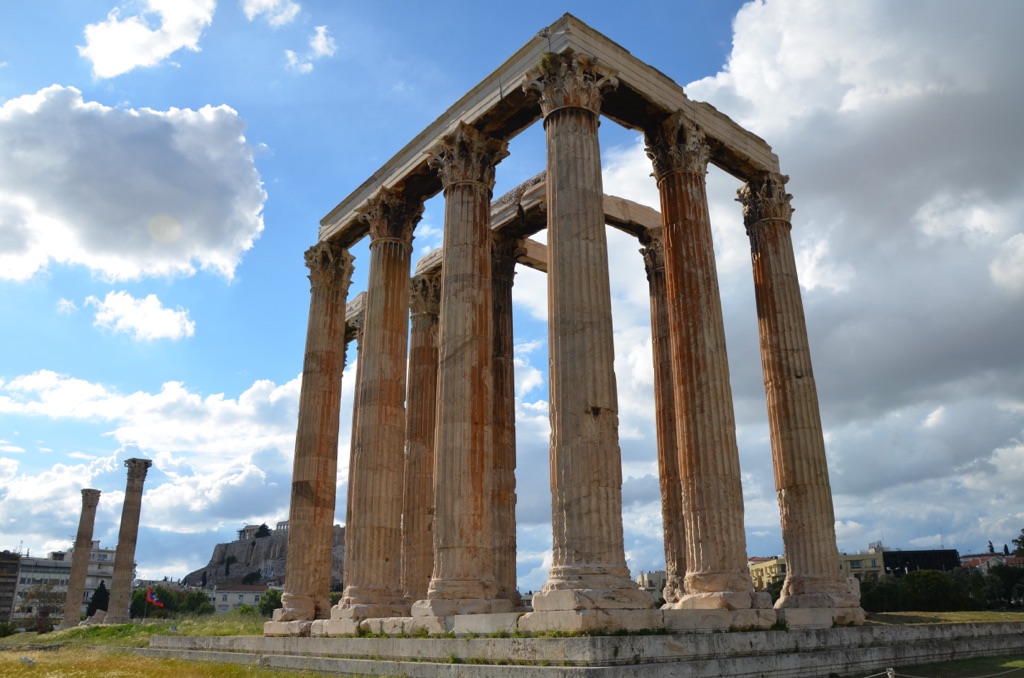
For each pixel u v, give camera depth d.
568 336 20.33
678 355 23.67
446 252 25.86
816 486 25.69
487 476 23.56
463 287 25.06
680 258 24.52
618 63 24.47
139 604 127.31
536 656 16.45
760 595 20.70
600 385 19.89
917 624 24.94
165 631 42.31
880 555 128.50
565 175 21.89
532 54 24.55
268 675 21.80
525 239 35.84
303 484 31.91
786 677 17.67
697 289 23.97
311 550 31.05
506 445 31.81
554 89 23.00
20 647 50.94
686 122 25.78
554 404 20.12
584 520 18.69
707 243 24.69
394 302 29.81
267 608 105.06
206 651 31.08
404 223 31.16
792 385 26.91
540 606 18.17
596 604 17.34
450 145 27.02
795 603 24.52
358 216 32.34
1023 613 32.91
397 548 26.97
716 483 21.86
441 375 24.39
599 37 24.19
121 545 76.62
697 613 18.77
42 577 180.75
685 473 22.55
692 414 22.80
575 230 21.23
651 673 15.12
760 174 29.59
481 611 21.41
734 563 21.20
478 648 18.09
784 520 25.95
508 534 30.48
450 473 23.02
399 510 27.48
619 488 19.41
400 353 29.38
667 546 28.28
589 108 22.80
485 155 27.06
